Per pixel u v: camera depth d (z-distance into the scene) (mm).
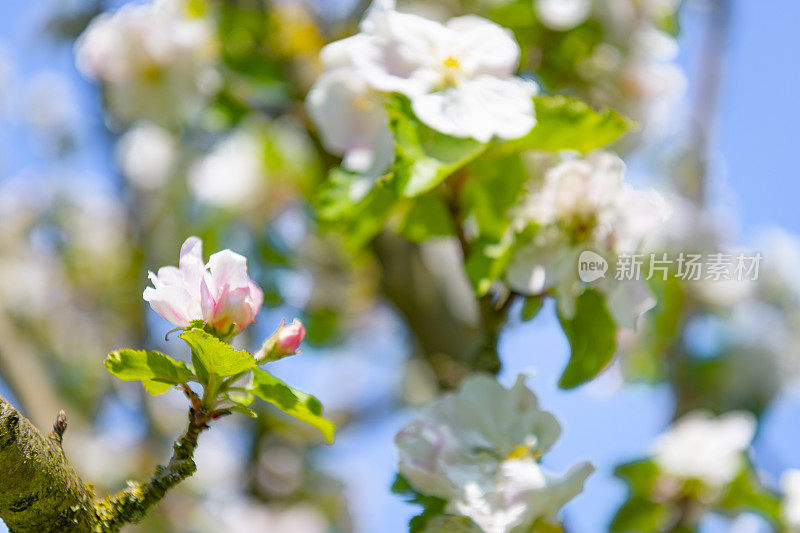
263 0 1094
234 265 744
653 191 812
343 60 853
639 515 956
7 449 720
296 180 1163
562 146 814
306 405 747
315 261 1216
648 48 1053
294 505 1678
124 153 1314
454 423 802
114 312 1698
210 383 743
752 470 958
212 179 1157
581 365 814
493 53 803
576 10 994
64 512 729
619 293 807
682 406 1248
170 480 742
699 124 1275
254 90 1106
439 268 1065
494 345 822
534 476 788
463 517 794
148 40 1073
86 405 1656
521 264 812
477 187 824
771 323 1377
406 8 1082
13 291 1752
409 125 795
